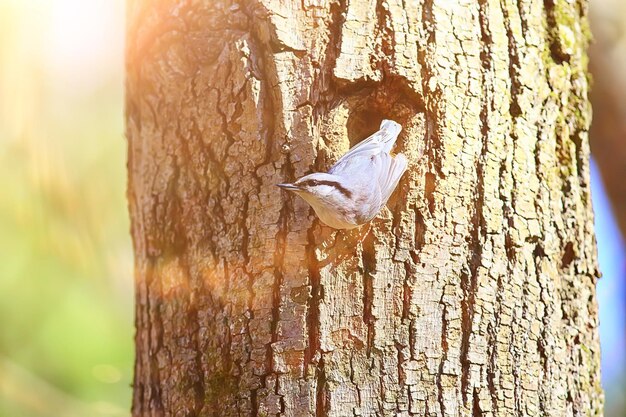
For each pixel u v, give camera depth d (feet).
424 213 25.72
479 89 25.80
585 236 25.98
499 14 25.86
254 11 25.80
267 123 25.79
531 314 25.79
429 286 25.70
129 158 26.14
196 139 25.88
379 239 25.71
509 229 25.77
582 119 26.04
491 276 25.73
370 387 25.64
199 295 25.82
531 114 25.88
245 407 25.70
